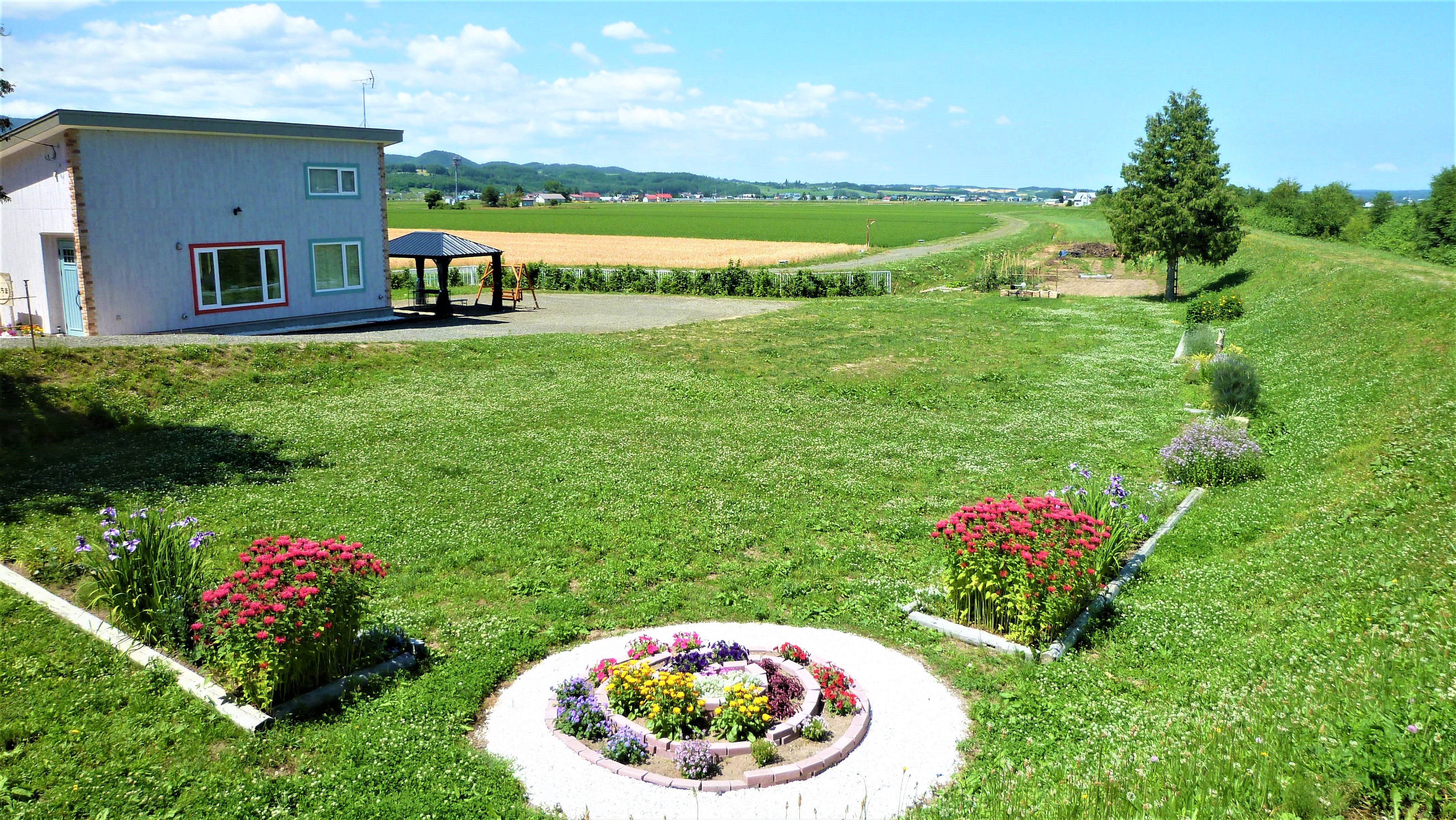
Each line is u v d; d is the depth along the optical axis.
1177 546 13.19
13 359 19.06
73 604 10.42
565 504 14.76
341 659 9.03
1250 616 10.23
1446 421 15.13
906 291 52.88
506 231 119.44
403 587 11.45
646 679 8.41
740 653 9.41
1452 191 47.94
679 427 20.30
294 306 29.84
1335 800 5.76
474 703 8.63
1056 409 23.12
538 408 21.59
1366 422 17.28
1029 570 9.87
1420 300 25.30
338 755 7.65
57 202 24.39
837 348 31.31
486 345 28.20
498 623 10.41
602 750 7.82
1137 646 9.90
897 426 21.14
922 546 13.48
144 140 25.06
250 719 8.09
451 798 7.04
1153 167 41.72
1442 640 8.06
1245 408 21.44
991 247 79.38
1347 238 62.53
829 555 12.88
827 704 8.73
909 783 7.44
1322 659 8.38
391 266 65.50
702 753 7.57
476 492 15.25
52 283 25.80
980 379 26.69
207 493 14.78
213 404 20.59
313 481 15.62
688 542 13.26
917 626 10.70
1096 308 42.94
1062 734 8.10
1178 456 16.77
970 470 17.52
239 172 27.58
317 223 30.22
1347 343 24.88
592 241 98.69
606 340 30.88
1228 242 41.69
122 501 14.16
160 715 8.12
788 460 17.92
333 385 23.03
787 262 70.31
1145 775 6.57
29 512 13.45
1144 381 26.44
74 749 7.55
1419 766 5.84
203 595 8.46
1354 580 10.20
